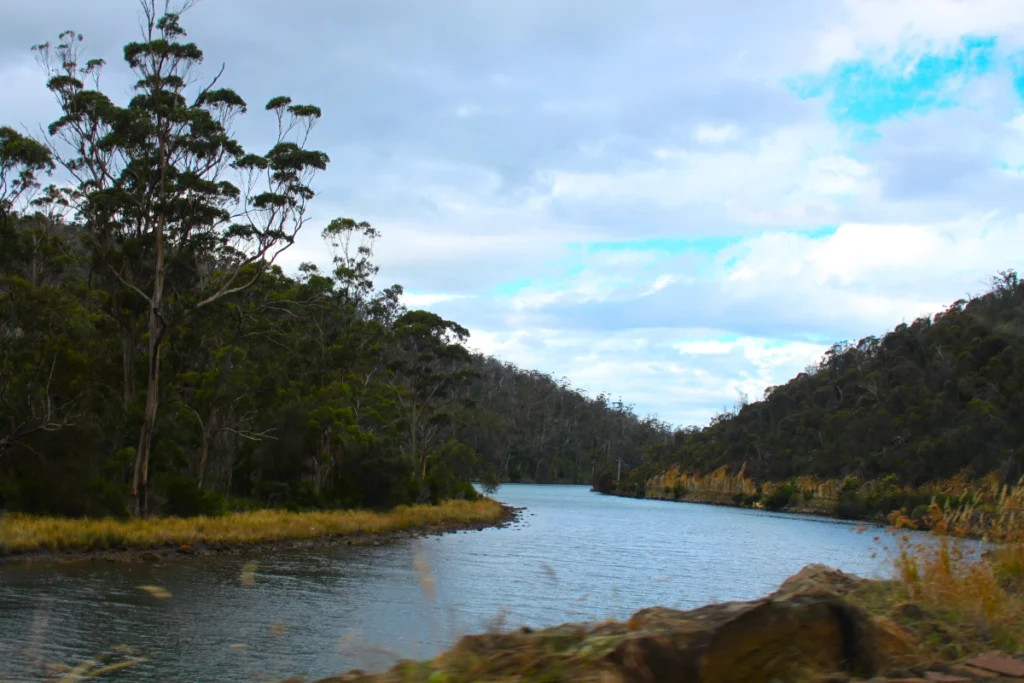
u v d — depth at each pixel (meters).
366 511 50.69
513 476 157.62
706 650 5.07
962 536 8.11
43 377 36.72
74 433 34.34
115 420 40.44
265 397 51.81
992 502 8.59
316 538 38.59
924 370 106.88
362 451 53.59
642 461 173.62
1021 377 84.62
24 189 36.03
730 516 82.38
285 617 17.62
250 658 13.39
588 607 19.41
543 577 26.03
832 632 5.49
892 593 7.51
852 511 82.75
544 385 171.75
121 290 38.34
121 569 25.27
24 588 20.56
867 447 97.38
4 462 33.25
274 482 49.66
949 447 80.31
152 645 14.27
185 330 44.38
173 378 45.09
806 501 97.19
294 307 51.41
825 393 120.38
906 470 85.75
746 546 42.41
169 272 37.09
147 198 35.88
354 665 12.90
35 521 30.02
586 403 177.88
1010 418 79.88
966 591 7.10
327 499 51.19
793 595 5.74
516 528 53.59
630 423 186.88
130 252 35.44
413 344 71.56
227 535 34.12
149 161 36.19
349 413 54.12
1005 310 104.56
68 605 18.22
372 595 21.36
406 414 68.50
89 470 34.44
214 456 48.41
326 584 23.55
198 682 11.70
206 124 35.25
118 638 14.81
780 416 128.38
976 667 5.51
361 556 32.16
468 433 127.62
